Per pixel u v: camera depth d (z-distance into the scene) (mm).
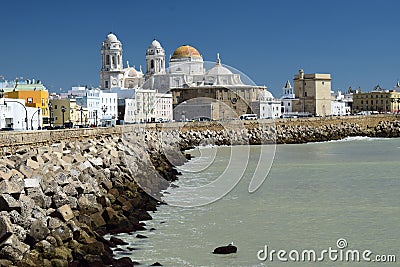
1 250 22172
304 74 199875
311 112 197625
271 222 35219
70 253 24000
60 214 27203
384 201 42562
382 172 62062
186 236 31438
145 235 31562
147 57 188875
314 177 57750
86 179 37031
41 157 38688
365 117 155500
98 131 71750
